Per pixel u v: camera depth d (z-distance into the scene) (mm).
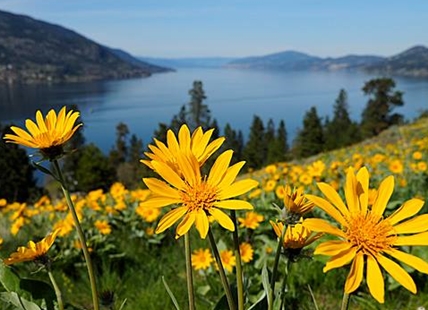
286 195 1513
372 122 65188
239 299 1389
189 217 1331
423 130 20516
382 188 1402
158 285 3930
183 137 1551
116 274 4320
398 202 4367
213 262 4039
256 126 74750
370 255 1240
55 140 1508
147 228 5547
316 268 3625
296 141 67062
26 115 159250
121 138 79625
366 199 1370
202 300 3582
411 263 1212
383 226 1286
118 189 7562
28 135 1568
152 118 185500
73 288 4211
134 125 167875
